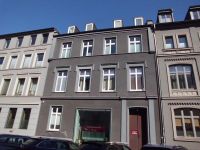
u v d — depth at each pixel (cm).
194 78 1580
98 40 2045
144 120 1598
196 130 1434
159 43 1811
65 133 1694
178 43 1770
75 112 1753
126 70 1775
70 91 1866
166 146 880
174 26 1847
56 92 1917
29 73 2173
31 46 2353
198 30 1767
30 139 1230
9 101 2106
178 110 1517
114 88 1766
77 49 2080
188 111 1496
